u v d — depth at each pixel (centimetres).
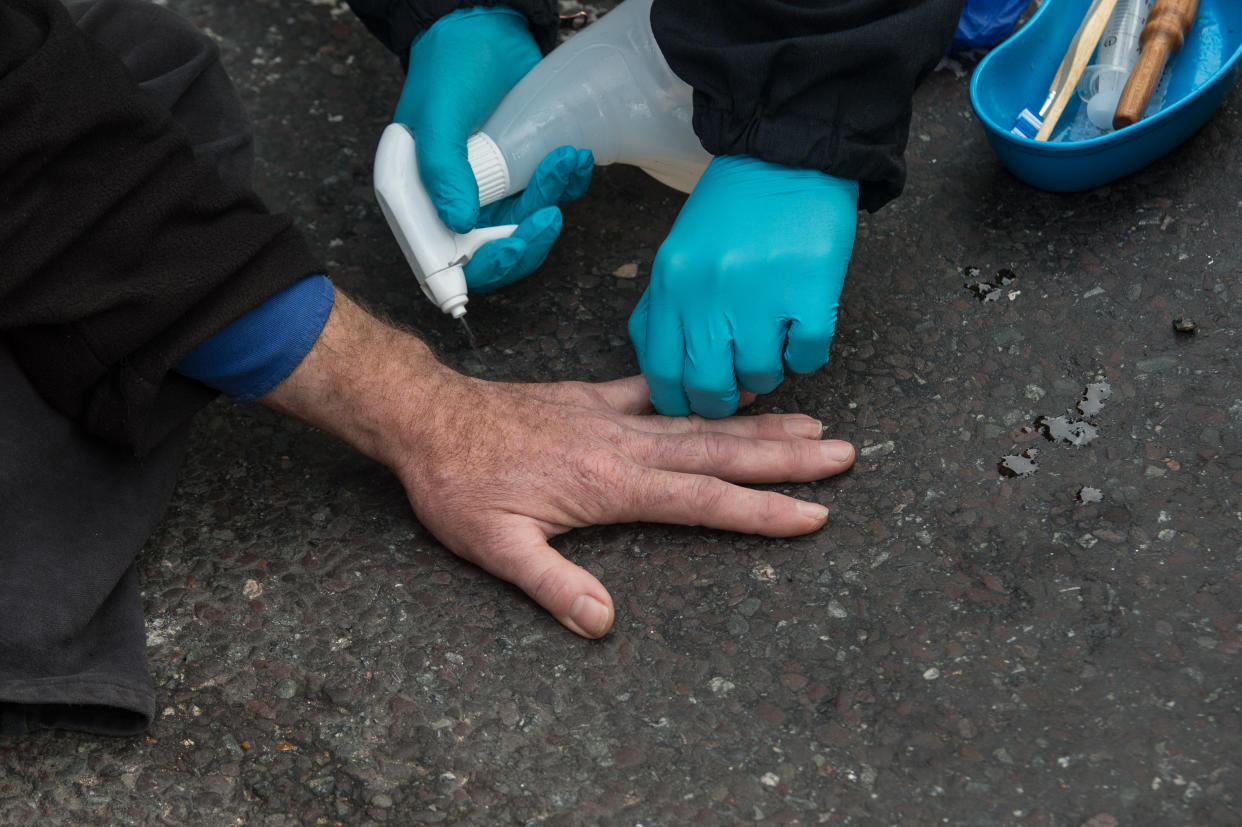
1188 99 145
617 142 150
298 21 201
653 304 128
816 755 107
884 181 131
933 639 115
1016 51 161
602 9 195
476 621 121
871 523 126
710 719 111
